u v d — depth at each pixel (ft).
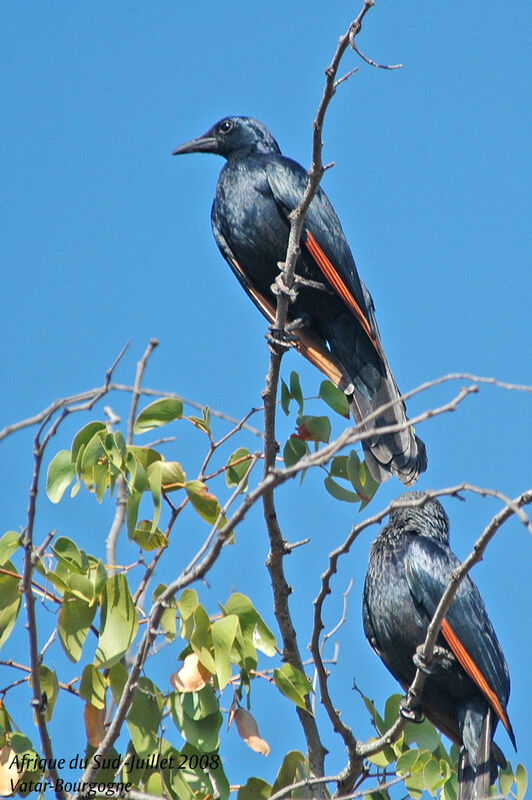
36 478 26.45
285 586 33.35
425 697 39.40
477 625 38.60
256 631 30.14
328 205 42.83
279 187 42.47
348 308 42.39
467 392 23.80
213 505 30.50
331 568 30.37
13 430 24.63
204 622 28.60
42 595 28.76
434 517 41.91
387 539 41.16
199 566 27.20
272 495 32.48
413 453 40.78
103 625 28.40
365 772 33.37
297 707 33.30
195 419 32.22
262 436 33.17
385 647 40.63
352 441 24.86
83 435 29.53
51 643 29.12
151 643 29.50
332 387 35.63
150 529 30.53
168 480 30.53
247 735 28.99
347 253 42.70
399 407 41.75
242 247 43.57
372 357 42.96
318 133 33.06
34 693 27.25
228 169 44.47
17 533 28.07
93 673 28.27
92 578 28.58
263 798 30.07
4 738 28.22
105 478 29.45
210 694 28.94
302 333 43.65
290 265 35.55
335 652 36.78
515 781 35.40
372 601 40.63
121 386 26.78
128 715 28.48
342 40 30.86
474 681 37.78
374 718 35.17
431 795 33.01
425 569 39.42
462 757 37.55
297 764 30.19
